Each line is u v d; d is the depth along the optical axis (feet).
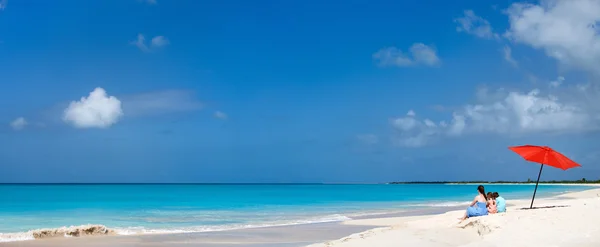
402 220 83.87
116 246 52.39
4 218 90.63
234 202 159.63
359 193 285.84
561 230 39.81
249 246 53.93
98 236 59.88
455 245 40.93
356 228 72.08
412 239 43.80
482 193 55.31
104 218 91.61
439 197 210.38
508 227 42.70
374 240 44.27
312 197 211.00
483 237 41.37
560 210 49.49
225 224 79.92
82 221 84.99
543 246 35.73
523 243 37.11
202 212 109.19
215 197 208.54
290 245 54.60
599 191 186.91
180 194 254.27
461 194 260.01
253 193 280.92
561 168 54.85
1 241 53.67
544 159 55.57
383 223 79.82
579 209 49.11
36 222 83.20
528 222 43.37
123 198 193.67
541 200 139.95
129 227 74.79
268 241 57.77
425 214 100.78
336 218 90.84
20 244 52.11
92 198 189.67
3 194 235.40
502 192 258.16
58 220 87.04
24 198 187.21
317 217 94.07
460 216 64.90
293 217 94.38
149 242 55.88
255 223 81.41
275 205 140.67
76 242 54.29
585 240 36.17
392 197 212.64
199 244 54.90
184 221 85.51
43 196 210.38
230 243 55.93
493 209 57.21
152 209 119.85
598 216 43.50
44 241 54.39
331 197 212.43
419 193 286.05
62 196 212.43
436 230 47.88
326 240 58.70
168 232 65.46
